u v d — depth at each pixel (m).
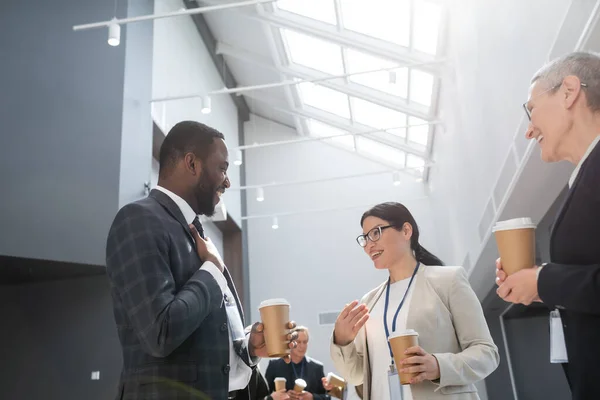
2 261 4.56
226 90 6.28
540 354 4.48
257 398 2.14
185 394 1.22
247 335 1.62
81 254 4.81
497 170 4.10
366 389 1.78
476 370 1.58
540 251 3.68
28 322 5.31
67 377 5.11
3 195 4.55
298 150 10.91
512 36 3.39
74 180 4.94
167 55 7.00
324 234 10.37
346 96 8.75
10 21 4.96
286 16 7.19
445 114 7.05
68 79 5.17
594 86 1.13
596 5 1.81
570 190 1.10
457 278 1.77
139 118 5.72
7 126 4.71
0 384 5.18
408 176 10.41
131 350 1.27
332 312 9.90
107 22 4.89
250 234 10.54
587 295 0.98
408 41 6.58
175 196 1.44
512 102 3.48
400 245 1.90
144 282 1.20
